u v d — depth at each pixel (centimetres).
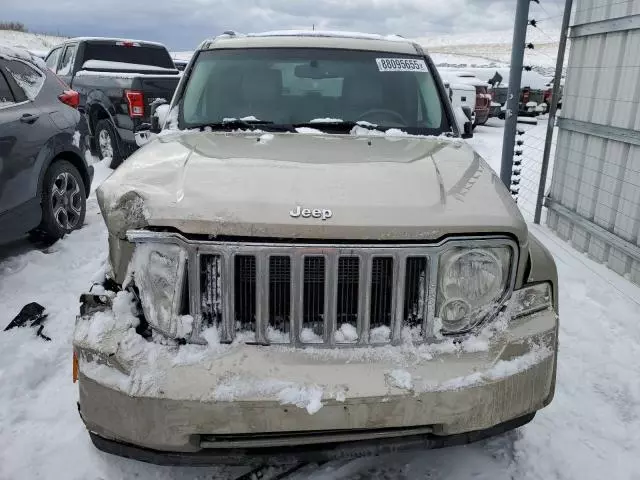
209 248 198
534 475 248
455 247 203
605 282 455
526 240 215
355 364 198
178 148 270
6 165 448
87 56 981
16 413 289
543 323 217
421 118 338
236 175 227
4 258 498
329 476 246
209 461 201
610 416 289
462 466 252
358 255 198
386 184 222
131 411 194
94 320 209
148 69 982
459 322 209
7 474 247
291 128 321
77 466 252
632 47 454
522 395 208
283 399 190
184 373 194
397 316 203
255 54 362
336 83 347
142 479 244
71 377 324
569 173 559
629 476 248
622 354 349
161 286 203
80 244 533
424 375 197
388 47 373
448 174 238
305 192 212
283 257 199
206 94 345
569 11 550
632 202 454
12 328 374
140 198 210
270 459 201
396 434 200
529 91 1681
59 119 530
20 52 523
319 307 203
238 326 204
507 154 624
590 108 517
